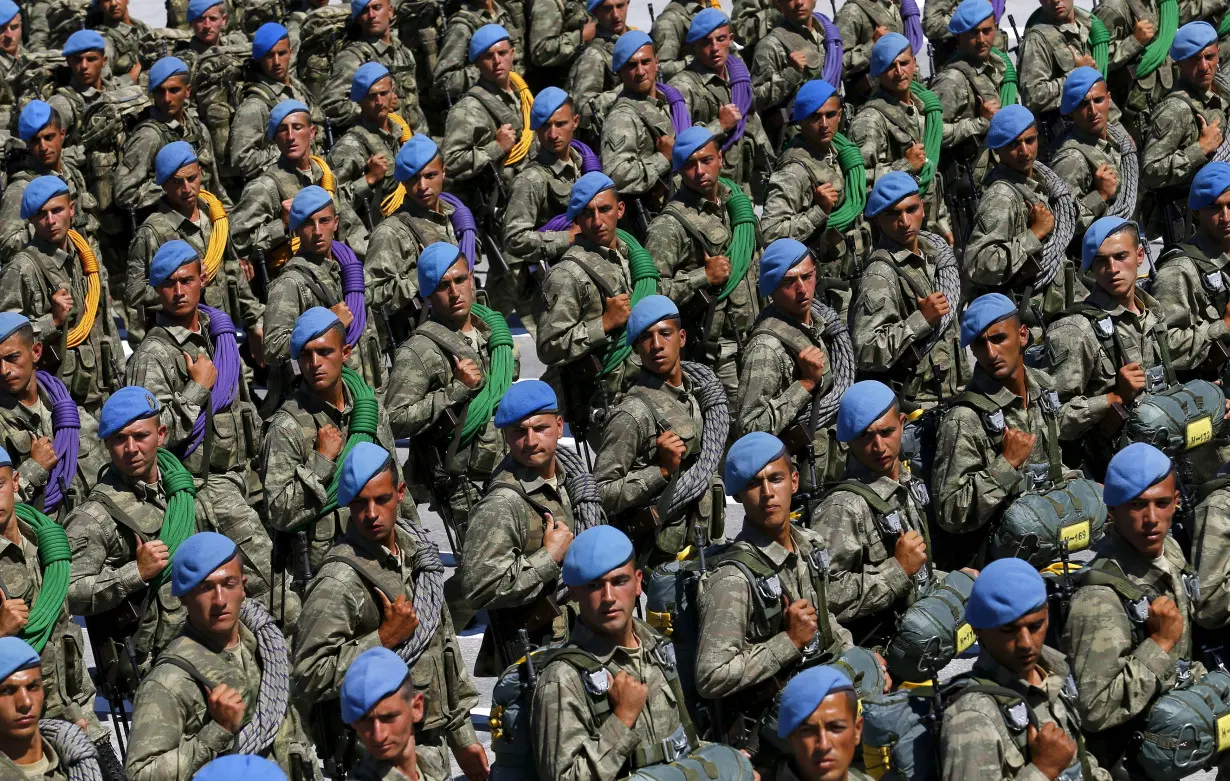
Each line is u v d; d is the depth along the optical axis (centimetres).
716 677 3164
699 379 4244
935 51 7519
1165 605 3178
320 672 3353
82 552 3728
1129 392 4250
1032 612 2883
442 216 5447
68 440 4569
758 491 3266
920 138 6197
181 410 4447
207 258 5603
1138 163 6631
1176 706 3169
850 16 7200
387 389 4488
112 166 6322
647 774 2905
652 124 5981
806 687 2791
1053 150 5909
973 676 2962
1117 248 4359
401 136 6406
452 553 5028
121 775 3703
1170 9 7262
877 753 2972
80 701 3691
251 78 6844
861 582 3491
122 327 6819
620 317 4675
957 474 3847
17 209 5869
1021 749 2858
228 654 3262
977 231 5253
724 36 6506
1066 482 3994
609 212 4769
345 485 3422
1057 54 6912
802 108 5481
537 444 3625
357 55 7119
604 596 2975
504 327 4581
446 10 7481
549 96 5591
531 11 7538
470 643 4572
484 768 3659
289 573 4066
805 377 4394
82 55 6731
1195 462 4509
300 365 4062
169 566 3784
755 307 5141
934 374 4800
